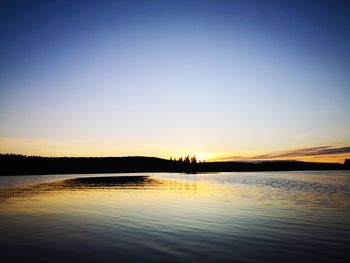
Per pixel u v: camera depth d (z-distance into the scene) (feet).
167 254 33.35
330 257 32.17
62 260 31.63
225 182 197.47
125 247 36.37
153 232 44.68
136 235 42.73
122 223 52.19
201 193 113.50
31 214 63.16
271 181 207.41
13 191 127.13
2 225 51.16
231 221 53.62
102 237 41.73
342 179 233.96
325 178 255.09
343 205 75.20
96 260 31.45
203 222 52.70
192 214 61.87
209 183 186.60
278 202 82.28
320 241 38.99
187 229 46.75
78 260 31.53
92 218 57.67
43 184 181.47
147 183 190.29
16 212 66.18
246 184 172.24
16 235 43.52
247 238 40.73
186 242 38.58
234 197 97.09
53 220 55.77
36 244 38.29
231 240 39.63
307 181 204.23
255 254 33.27
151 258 31.89
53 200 90.58
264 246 36.60
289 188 137.39
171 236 42.06
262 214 61.46
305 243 37.96
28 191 126.72
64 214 62.90
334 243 37.93
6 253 34.45
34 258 32.48
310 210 66.80
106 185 169.58
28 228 48.44
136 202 84.48
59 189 138.21
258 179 243.19
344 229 46.52
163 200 89.61
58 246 37.19
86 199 93.20
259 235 42.55
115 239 40.47
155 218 57.21
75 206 76.02
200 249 35.27
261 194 107.14
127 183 190.90
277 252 34.06
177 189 135.64
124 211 66.69
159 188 143.33
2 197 100.63
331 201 83.92
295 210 66.90
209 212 64.54
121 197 99.45
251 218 56.75
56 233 44.60
